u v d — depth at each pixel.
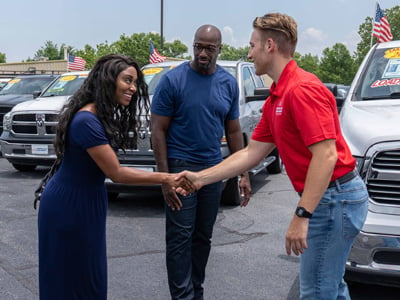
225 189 7.07
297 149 2.71
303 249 2.62
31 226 6.17
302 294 2.88
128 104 2.93
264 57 2.79
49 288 2.94
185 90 3.76
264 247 5.52
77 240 2.87
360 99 4.89
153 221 6.45
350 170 2.78
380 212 3.71
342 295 3.00
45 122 8.98
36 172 9.94
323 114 2.56
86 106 2.82
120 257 5.13
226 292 4.35
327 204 2.73
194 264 3.98
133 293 4.29
